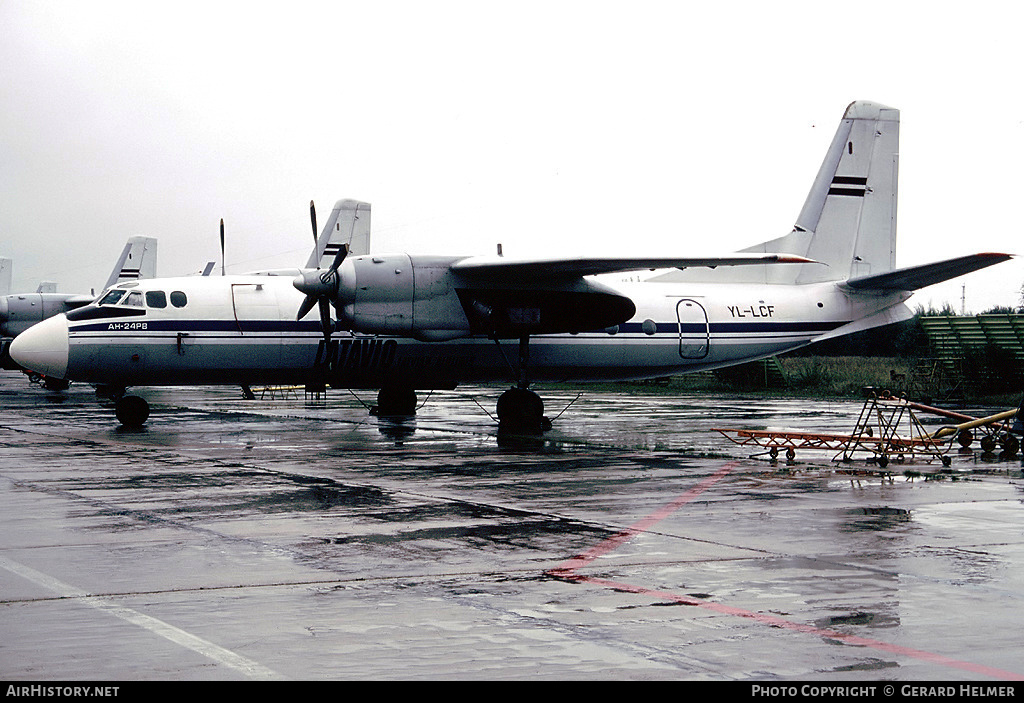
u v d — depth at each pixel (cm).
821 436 1823
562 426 2584
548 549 1039
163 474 1611
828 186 2817
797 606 815
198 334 2350
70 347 2278
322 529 1148
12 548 1043
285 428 2509
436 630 753
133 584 891
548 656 693
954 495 1397
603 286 2459
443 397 4116
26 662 679
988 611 798
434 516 1233
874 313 2861
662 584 889
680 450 1989
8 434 2333
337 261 2253
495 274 2309
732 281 2798
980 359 3709
